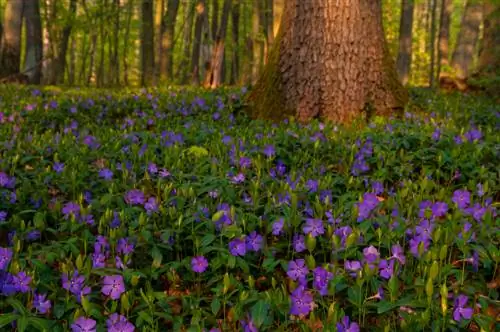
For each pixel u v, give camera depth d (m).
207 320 3.32
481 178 5.64
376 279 3.44
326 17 8.61
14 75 17.94
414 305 3.11
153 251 3.86
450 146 6.39
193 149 6.35
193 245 4.10
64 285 3.21
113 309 3.09
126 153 6.23
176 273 4.00
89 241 4.17
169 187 4.71
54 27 19.83
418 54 30.75
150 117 9.02
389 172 5.98
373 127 7.78
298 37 8.80
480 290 3.56
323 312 3.13
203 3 21.33
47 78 24.95
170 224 4.34
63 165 5.56
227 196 4.86
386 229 3.97
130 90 13.68
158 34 22.91
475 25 20.09
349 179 5.27
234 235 3.89
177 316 3.32
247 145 6.52
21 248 3.90
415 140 6.71
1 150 6.35
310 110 8.71
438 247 3.66
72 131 7.77
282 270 4.14
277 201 4.57
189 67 29.45
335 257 3.62
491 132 7.77
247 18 33.00
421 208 4.26
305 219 4.23
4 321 2.91
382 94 8.90
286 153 6.36
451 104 10.88
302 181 5.07
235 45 30.08
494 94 13.84
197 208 4.45
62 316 3.26
